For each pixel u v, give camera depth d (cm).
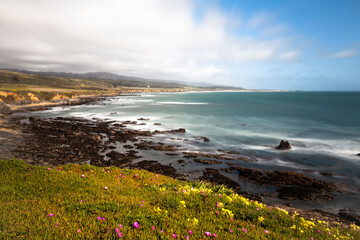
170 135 4809
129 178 1358
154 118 7356
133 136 4625
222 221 701
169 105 12575
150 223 576
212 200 879
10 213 562
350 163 3062
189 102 15275
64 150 3425
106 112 8869
